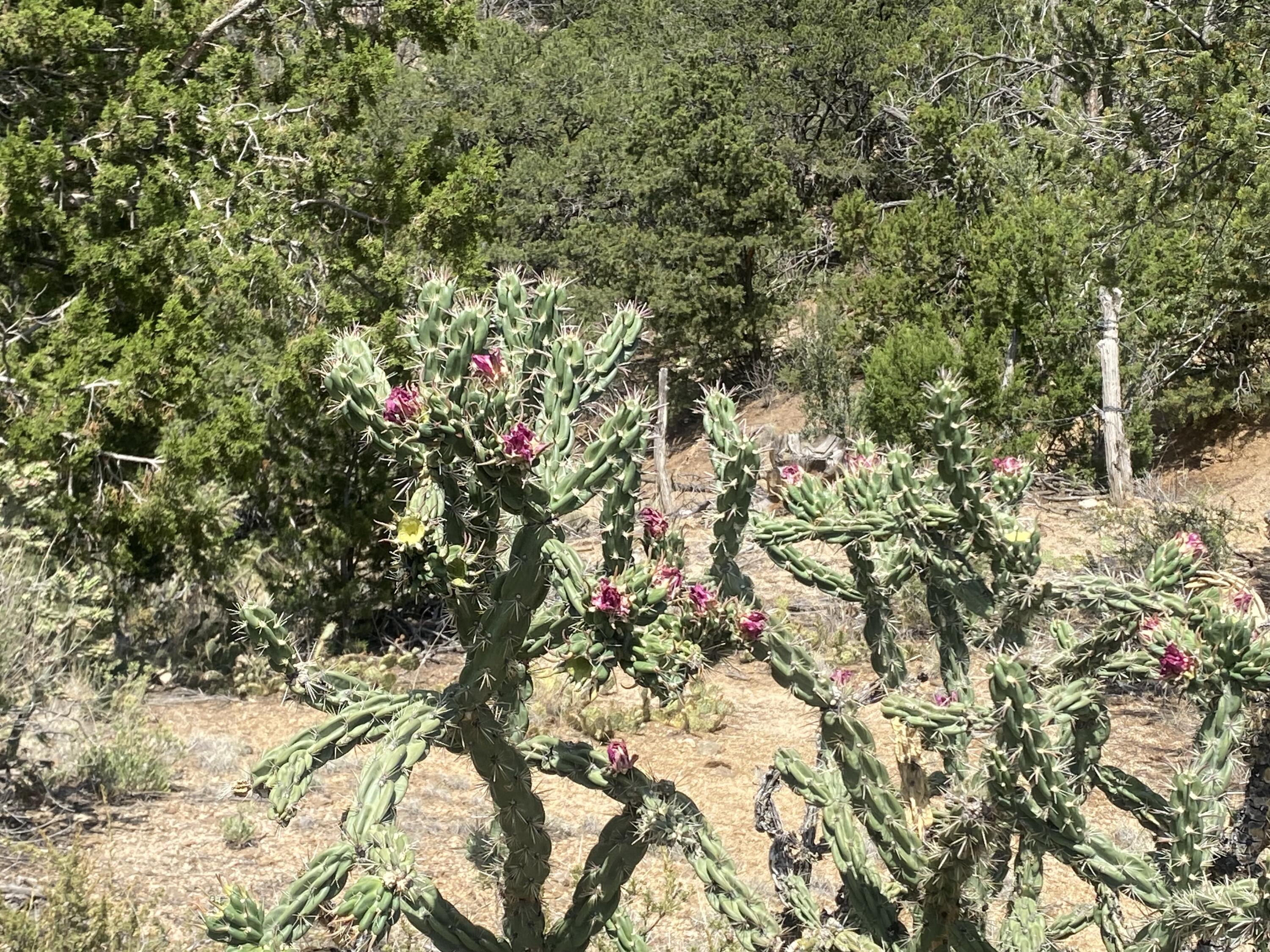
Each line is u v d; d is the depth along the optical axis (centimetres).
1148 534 1218
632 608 332
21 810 655
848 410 1936
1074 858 368
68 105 1028
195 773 754
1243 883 369
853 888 377
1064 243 1596
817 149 2755
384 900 295
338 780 748
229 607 1039
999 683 331
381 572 1090
